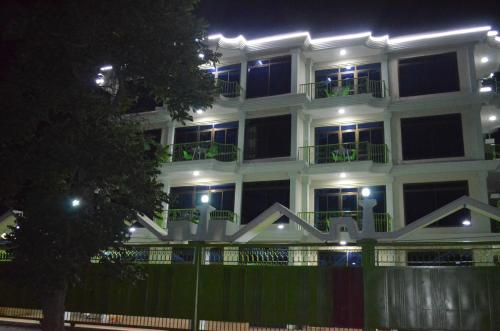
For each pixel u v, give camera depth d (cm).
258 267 1161
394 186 2131
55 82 980
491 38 2119
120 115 1159
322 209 2230
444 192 2053
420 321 1016
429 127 2145
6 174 971
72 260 958
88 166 985
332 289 1091
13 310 1438
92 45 1003
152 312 1218
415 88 2191
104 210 1040
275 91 2328
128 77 1103
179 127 2495
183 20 1062
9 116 970
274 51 2361
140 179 1058
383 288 1052
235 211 2241
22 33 1006
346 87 2239
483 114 2200
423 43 2180
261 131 2317
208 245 1203
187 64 1080
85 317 1445
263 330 1279
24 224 991
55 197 985
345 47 2248
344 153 2183
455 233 1956
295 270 1129
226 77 2448
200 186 2384
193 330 1170
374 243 1083
